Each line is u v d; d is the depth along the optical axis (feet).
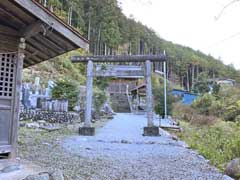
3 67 13.07
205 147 23.80
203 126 47.16
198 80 129.49
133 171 14.76
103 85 77.56
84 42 13.53
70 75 71.77
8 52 13.16
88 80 32.40
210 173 14.90
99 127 39.34
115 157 18.43
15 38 13.50
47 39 14.53
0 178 9.86
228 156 19.67
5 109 12.89
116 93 98.73
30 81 50.83
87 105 31.58
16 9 11.93
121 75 32.53
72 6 75.20
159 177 13.75
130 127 40.22
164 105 61.41
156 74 123.85
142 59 32.04
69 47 14.65
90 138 27.12
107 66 32.71
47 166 14.52
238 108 53.72
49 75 61.41
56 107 41.96
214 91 81.30
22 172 10.79
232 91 73.41
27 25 13.05
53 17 12.34
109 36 108.06
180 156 19.52
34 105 40.91
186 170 15.42
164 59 31.99
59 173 11.62
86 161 16.66
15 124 13.09
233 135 30.68
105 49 109.91
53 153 18.58
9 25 13.32
